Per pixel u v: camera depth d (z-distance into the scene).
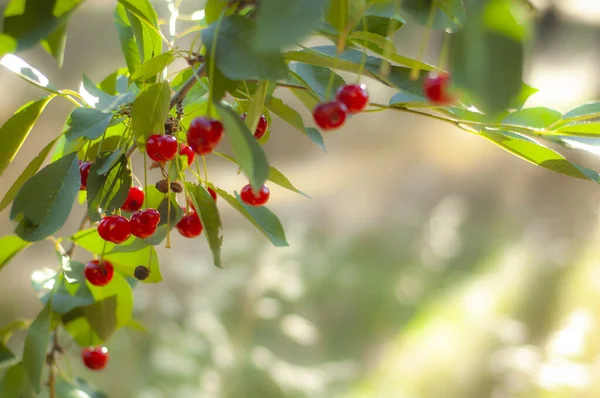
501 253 3.85
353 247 3.88
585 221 4.04
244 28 0.85
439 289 3.67
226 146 3.23
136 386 2.33
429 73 0.91
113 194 0.95
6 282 2.72
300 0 0.75
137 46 1.00
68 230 2.81
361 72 0.90
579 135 0.94
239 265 2.80
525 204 4.31
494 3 0.75
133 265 1.04
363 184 4.16
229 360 2.41
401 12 0.88
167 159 0.92
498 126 0.93
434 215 4.14
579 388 2.49
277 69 0.84
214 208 0.98
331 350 3.30
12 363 1.09
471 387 2.88
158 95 0.92
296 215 3.94
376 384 3.00
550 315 3.24
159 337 2.43
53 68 2.92
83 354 1.12
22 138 0.97
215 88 0.86
